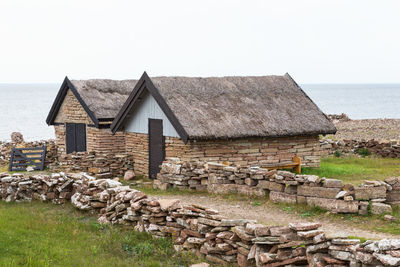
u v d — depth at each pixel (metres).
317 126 24.47
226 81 25.62
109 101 28.73
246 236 10.84
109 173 24.77
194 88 24.08
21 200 19.56
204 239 12.13
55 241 12.79
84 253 11.96
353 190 14.19
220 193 17.81
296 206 15.23
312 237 10.05
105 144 27.81
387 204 14.41
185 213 12.77
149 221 13.96
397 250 8.82
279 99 25.53
